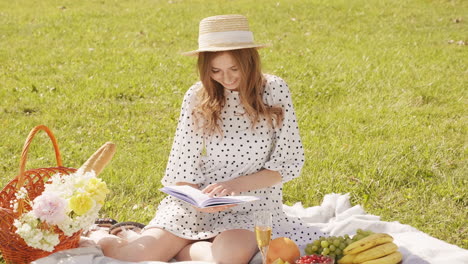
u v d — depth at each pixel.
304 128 7.36
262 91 3.87
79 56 11.36
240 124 3.84
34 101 8.66
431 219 4.78
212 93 3.80
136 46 12.12
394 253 3.31
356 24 13.71
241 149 3.82
